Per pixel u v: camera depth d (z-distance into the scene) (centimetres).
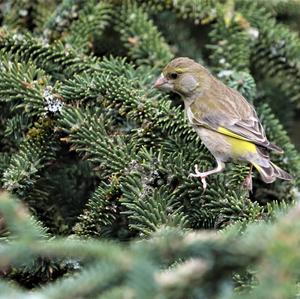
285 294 441
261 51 1181
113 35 1199
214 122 1016
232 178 959
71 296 488
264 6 1218
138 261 464
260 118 1101
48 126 957
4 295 488
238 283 703
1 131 1027
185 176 909
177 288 472
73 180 1012
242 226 727
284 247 451
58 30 1136
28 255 503
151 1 1177
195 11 1162
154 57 1140
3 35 1068
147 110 977
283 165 1051
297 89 1178
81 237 881
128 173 900
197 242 473
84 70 1057
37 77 1009
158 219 845
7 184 899
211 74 1111
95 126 946
